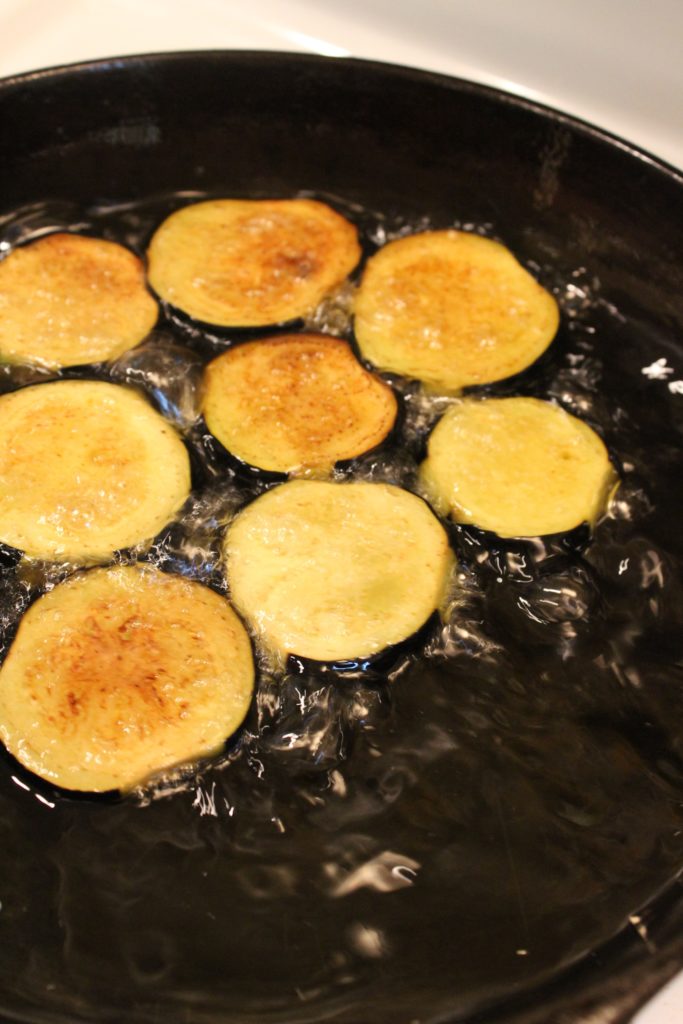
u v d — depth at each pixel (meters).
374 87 0.48
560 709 0.40
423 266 0.48
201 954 0.36
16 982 0.36
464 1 0.53
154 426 0.44
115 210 0.50
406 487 0.44
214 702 0.39
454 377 0.46
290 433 0.44
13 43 0.53
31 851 0.38
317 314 0.47
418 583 0.41
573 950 0.36
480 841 0.38
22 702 0.39
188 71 0.48
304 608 0.41
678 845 0.38
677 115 0.52
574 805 0.39
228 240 0.49
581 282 0.49
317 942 0.37
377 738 0.39
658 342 0.47
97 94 0.48
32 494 0.42
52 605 0.41
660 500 0.43
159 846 0.38
